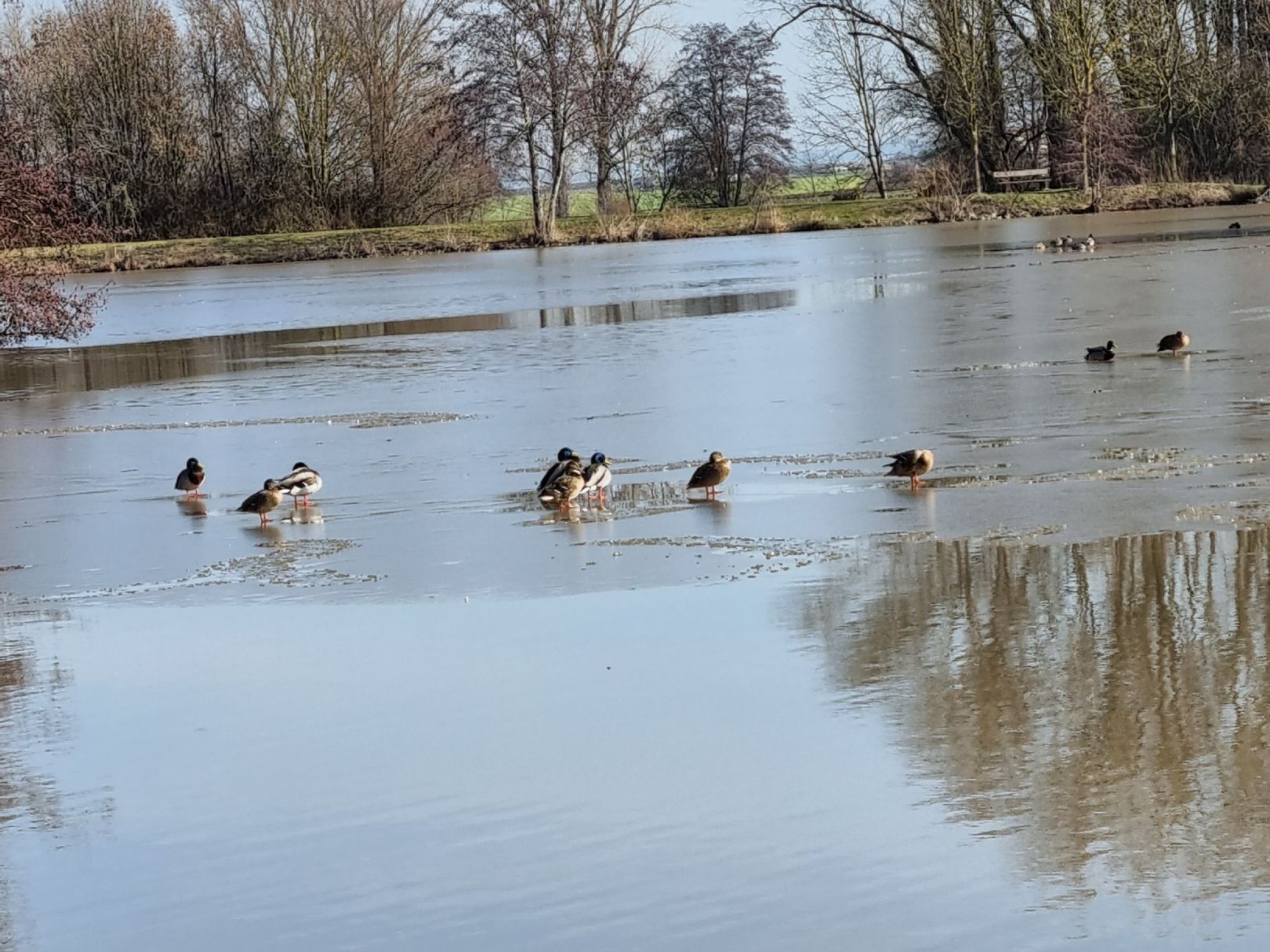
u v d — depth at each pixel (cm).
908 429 1822
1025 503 1384
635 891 671
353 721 917
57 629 1177
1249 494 1357
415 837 743
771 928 632
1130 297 3219
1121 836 689
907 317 3139
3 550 1481
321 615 1168
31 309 3528
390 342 3328
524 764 828
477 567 1288
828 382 2266
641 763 817
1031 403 1939
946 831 707
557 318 3672
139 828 777
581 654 1021
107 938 664
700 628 1063
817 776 782
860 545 1276
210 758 871
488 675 990
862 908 643
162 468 1897
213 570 1343
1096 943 605
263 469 1842
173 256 7306
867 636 1016
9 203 3425
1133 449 1595
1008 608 1058
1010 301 3338
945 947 609
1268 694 852
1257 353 2230
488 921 654
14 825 790
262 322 4059
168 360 3212
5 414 2481
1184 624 994
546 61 7119
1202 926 612
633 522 1429
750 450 1761
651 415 2059
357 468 1808
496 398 2322
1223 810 707
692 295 4122
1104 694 870
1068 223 6719
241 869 722
